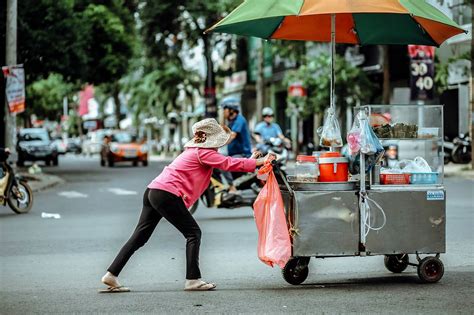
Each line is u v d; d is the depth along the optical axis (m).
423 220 8.36
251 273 9.21
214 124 8.23
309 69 35.34
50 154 44.09
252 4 8.41
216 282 8.64
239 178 15.38
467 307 7.19
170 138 72.12
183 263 9.99
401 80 37.19
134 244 8.13
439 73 29.22
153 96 50.97
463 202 17.77
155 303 7.47
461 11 27.23
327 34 10.20
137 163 44.91
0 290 8.23
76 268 9.66
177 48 47.31
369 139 8.18
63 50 29.72
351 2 8.02
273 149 17.36
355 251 8.25
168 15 44.97
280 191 8.33
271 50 41.28
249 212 16.45
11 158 22.77
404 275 8.99
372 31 10.00
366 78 34.94
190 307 7.26
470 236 12.12
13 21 24.53
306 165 8.34
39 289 8.27
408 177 8.40
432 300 7.51
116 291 8.07
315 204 8.16
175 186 8.01
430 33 9.49
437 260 8.42
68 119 97.62
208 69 45.47
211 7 42.81
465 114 32.50
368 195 8.23
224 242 11.83
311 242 8.16
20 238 12.52
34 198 21.03
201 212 16.55
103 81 36.66
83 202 19.66
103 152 44.22
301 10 8.05
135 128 71.25
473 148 28.06
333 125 9.02
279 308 7.19
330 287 8.26
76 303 7.51
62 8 29.95
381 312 6.99
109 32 34.84
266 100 54.59
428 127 8.73
